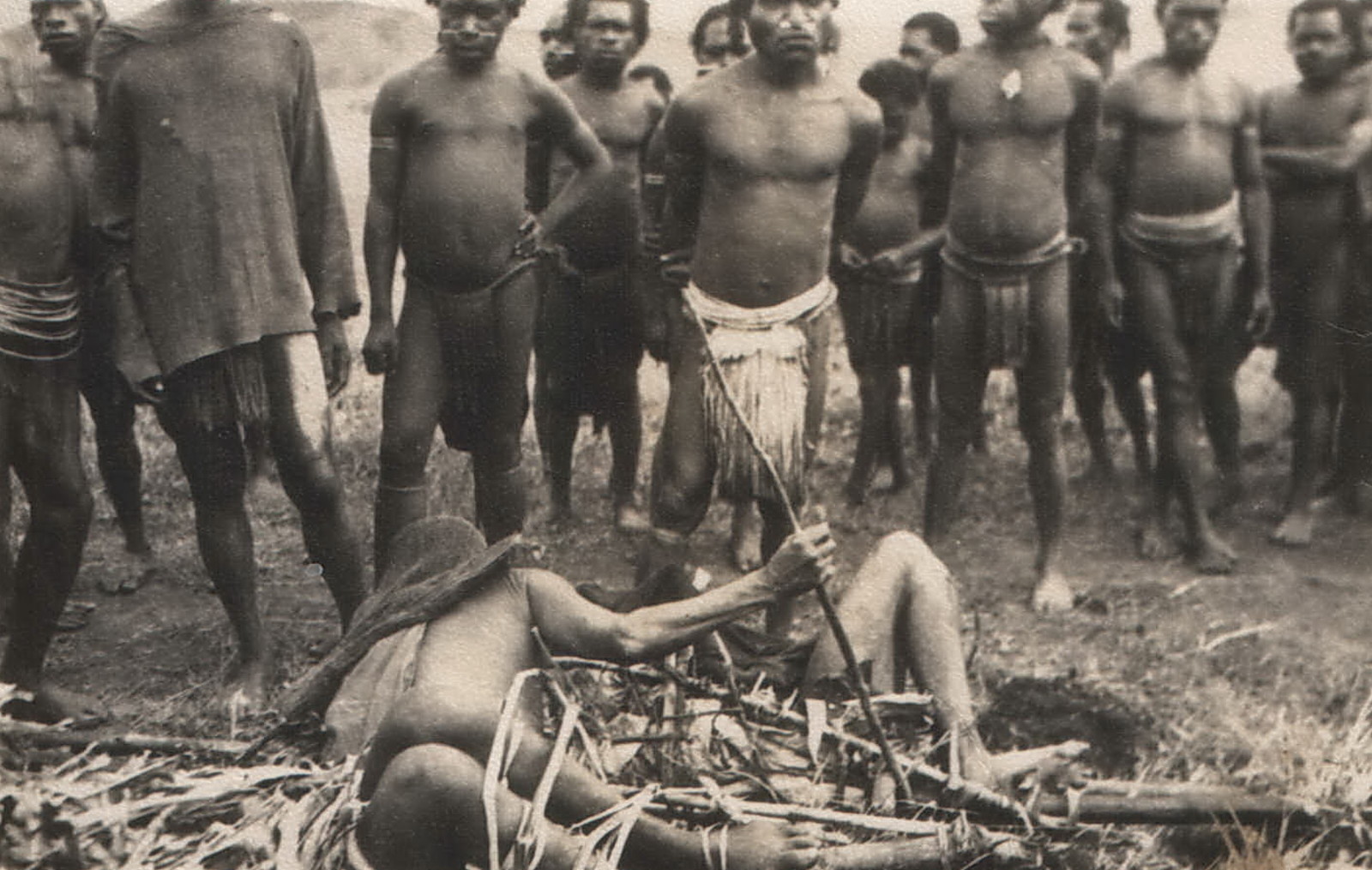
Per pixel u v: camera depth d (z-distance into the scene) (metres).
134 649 6.08
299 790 4.00
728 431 5.59
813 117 5.66
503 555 3.87
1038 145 6.36
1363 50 7.09
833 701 4.18
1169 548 7.03
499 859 3.47
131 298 5.63
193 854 3.83
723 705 4.08
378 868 3.51
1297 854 4.09
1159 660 5.89
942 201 6.96
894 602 4.29
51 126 5.39
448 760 3.47
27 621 5.46
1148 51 9.66
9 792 3.83
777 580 3.88
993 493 7.73
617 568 6.98
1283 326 7.21
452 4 5.76
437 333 5.90
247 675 5.63
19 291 5.26
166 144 5.32
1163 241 6.87
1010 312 6.40
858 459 7.59
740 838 3.60
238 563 5.59
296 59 5.49
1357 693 5.59
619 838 3.51
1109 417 8.70
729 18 7.37
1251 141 6.95
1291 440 7.98
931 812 3.91
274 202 5.39
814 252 5.70
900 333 7.47
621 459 7.39
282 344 5.39
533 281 6.00
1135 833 4.24
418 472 5.94
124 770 4.23
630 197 7.13
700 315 5.71
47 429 5.34
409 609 3.88
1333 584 6.70
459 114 5.79
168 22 5.39
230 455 5.50
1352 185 7.02
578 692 4.09
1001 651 5.95
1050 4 6.41
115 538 7.12
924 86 7.73
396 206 5.88
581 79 7.22
